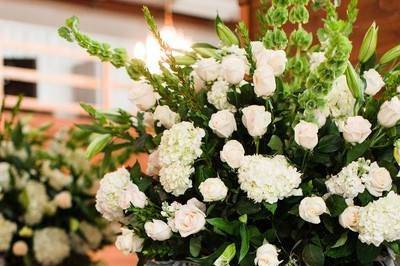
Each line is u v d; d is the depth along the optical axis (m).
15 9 8.54
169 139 1.94
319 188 1.91
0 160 3.42
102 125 2.26
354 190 1.85
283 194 1.84
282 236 1.92
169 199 2.04
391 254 1.89
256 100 1.99
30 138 3.65
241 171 1.87
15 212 3.39
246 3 3.11
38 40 9.28
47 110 8.73
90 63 9.58
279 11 2.01
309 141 1.87
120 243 2.02
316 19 2.81
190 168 1.93
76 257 3.56
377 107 1.96
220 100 2.00
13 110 3.48
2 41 8.98
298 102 1.92
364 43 2.07
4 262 3.38
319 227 1.91
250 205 1.88
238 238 1.91
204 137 1.96
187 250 1.98
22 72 9.05
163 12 9.40
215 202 1.93
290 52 2.22
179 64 2.19
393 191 1.89
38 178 3.46
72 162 3.54
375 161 1.95
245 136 1.99
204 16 9.59
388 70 2.21
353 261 1.93
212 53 2.20
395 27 2.71
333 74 1.84
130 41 9.38
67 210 3.50
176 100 2.06
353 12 2.03
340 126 1.95
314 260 1.86
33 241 3.40
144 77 2.09
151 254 2.01
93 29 9.08
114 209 2.06
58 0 8.75
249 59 2.01
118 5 9.13
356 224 1.84
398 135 1.94
